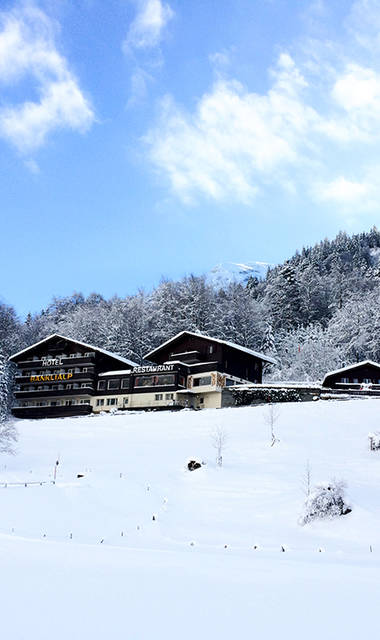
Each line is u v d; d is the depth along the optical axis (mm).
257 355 72375
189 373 70938
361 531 20703
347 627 8352
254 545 19406
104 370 76375
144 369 71062
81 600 9570
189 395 69750
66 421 54562
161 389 69062
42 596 9734
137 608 9172
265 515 23625
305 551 18188
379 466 31453
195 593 10320
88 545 16859
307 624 8477
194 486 28922
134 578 11523
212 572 12625
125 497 26375
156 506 25266
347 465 31984
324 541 20016
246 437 41250
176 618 8680
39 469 36438
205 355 71500
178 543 19469
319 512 22297
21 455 41906
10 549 15047
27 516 21969
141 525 22234
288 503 24750
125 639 7641
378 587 11258
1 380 72875
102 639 7609
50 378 75438
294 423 43781
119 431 47906
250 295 102312
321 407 47438
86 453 41406
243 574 12508
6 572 11617
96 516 23078
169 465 35000
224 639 7734
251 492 27000
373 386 58750
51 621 8344
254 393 62500
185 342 73812
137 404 70375
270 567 13797
